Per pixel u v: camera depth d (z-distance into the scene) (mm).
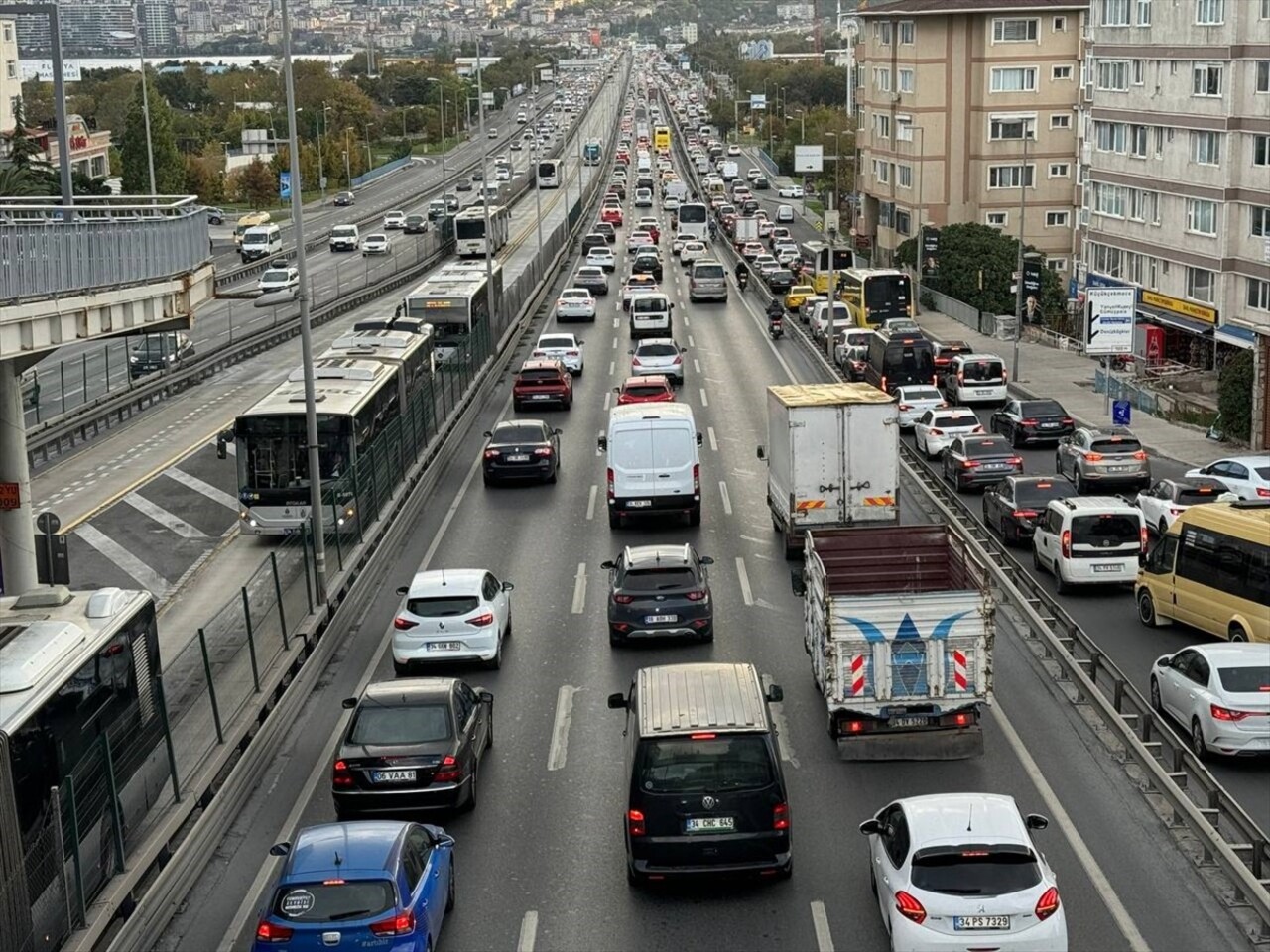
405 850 18547
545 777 25953
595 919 20484
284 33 36875
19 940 17062
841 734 26172
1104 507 38625
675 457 43469
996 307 98750
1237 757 26547
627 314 97375
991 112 113312
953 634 25734
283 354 87250
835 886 21250
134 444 61844
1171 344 80688
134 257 35625
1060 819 23500
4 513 35406
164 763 24094
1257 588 31391
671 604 32625
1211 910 20234
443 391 58594
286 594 32375
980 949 17375
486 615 31703
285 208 181375
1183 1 74500
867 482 39312
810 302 93625
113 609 22703
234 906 21609
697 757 20578
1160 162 78188
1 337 30375
